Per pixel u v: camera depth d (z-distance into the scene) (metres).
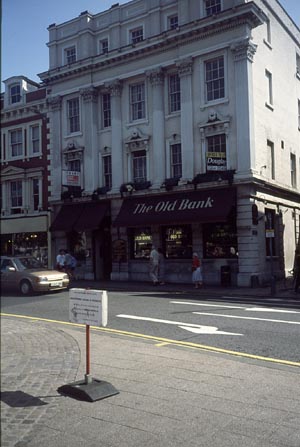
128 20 26.47
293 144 28.12
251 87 22.03
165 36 24.05
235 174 21.61
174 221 22.31
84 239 27.73
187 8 23.83
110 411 5.03
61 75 28.47
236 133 21.98
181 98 23.80
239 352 7.87
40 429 4.55
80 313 5.87
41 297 16.77
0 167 31.70
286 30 27.80
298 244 18.48
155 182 24.62
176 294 18.22
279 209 24.91
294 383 5.96
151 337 9.30
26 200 30.48
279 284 21.84
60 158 28.89
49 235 28.89
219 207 21.34
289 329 9.92
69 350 7.97
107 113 27.56
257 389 5.72
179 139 24.12
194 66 23.55
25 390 5.76
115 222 24.66
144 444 4.20
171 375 6.38
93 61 26.95
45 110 29.78
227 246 22.34
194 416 4.86
